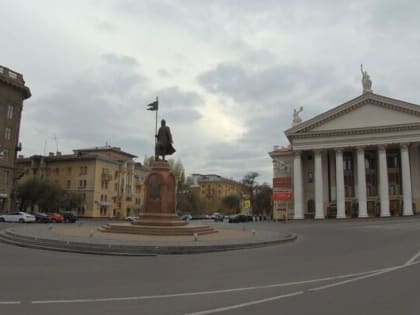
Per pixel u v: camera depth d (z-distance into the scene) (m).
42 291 9.02
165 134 25.03
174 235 22.30
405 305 7.82
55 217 52.94
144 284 10.03
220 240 20.67
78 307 7.55
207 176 161.38
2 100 59.88
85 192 82.75
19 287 9.45
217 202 137.62
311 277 11.17
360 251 18.14
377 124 69.81
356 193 73.44
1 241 21.62
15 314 7.03
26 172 85.50
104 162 85.50
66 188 84.69
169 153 25.23
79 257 15.62
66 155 89.88
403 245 20.62
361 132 69.75
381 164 68.50
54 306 7.62
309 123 72.69
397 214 70.75
